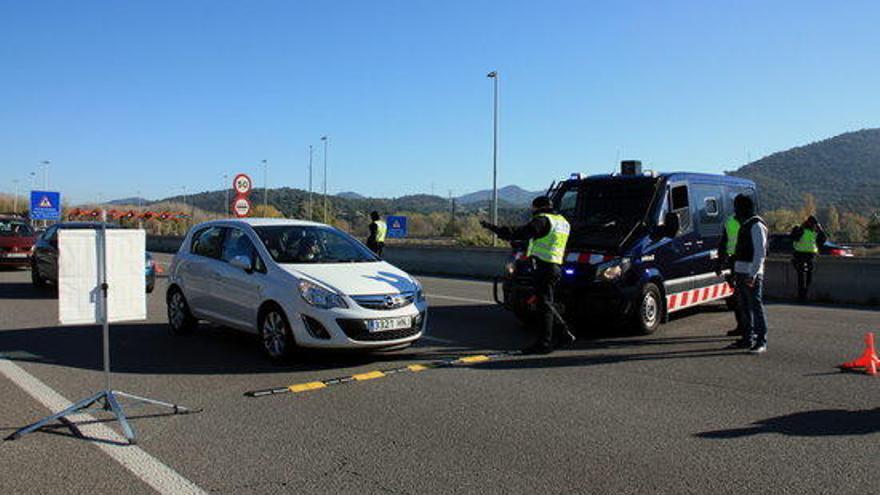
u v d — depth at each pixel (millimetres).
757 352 8297
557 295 9227
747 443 4992
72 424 5371
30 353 8188
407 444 4949
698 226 10555
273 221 8914
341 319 7172
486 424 5430
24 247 19766
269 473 4391
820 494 4078
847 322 10984
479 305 12906
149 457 4660
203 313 8969
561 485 4207
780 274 14938
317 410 5812
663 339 9258
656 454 4754
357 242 9023
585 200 10320
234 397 6223
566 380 6898
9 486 4148
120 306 5559
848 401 6141
